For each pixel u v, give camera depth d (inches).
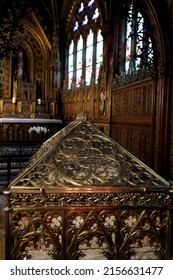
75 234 52.9
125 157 61.0
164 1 234.1
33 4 480.7
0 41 478.3
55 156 59.2
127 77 344.5
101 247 54.6
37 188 50.9
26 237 51.7
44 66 580.4
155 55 255.4
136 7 257.1
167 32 237.5
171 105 248.5
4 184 232.4
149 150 283.3
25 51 569.3
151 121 271.0
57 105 574.2
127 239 54.1
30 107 544.1
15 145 310.0
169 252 55.7
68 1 537.3
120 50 383.6
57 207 51.2
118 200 53.1
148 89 286.8
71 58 558.9
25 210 50.4
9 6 382.3
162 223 55.1
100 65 429.7
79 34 523.5
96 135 66.3
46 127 526.0
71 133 66.1
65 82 572.4
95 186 52.6
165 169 250.4
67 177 54.8
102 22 403.5
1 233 131.8
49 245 53.7
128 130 340.8
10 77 537.3
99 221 53.0
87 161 59.1
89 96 463.8
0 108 520.7
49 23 574.9
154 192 53.6
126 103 347.3
